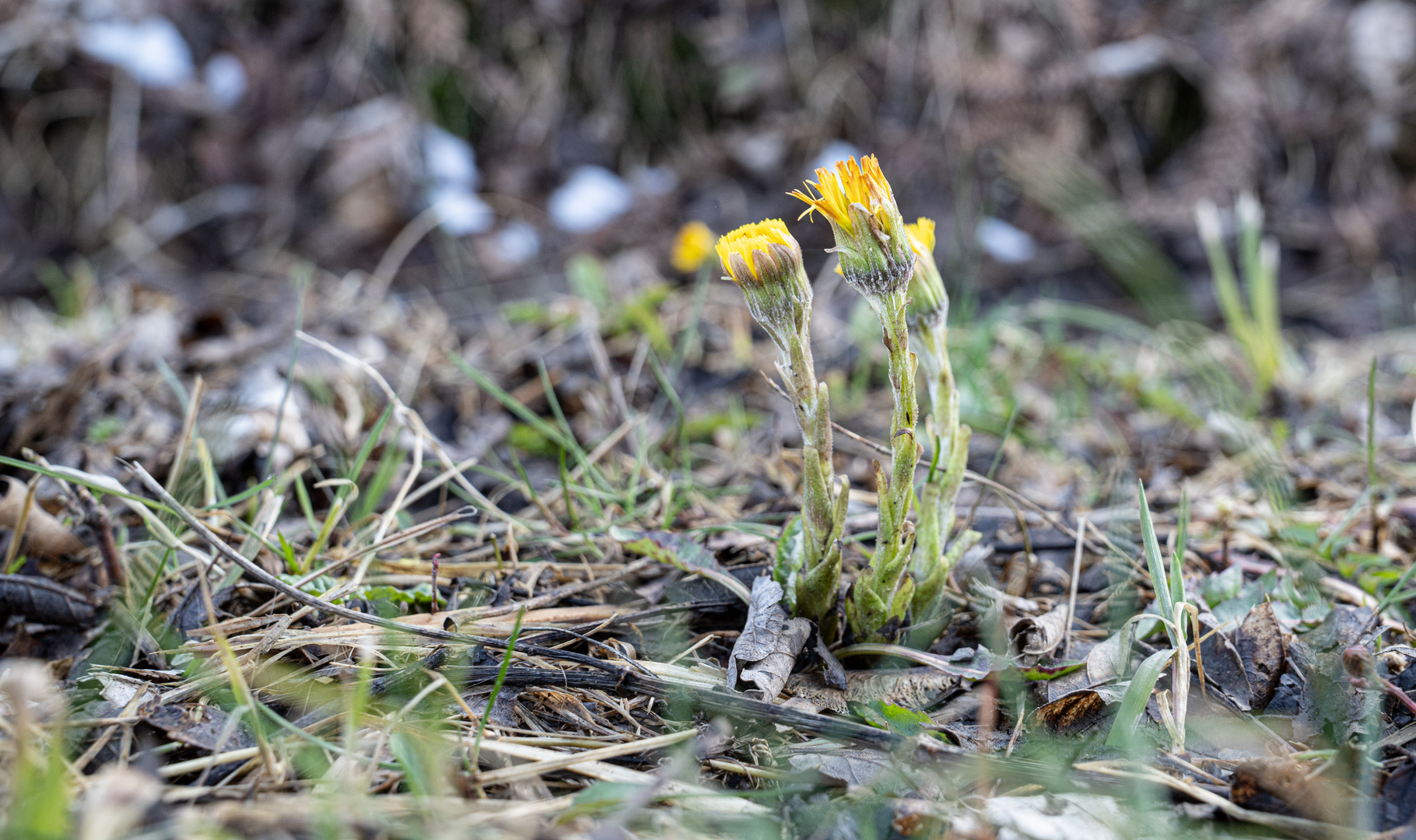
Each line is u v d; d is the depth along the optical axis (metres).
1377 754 0.53
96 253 1.44
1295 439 0.80
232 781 0.52
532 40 1.55
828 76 1.54
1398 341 1.15
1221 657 0.57
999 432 0.76
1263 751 0.54
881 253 0.53
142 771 0.51
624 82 1.56
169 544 0.58
